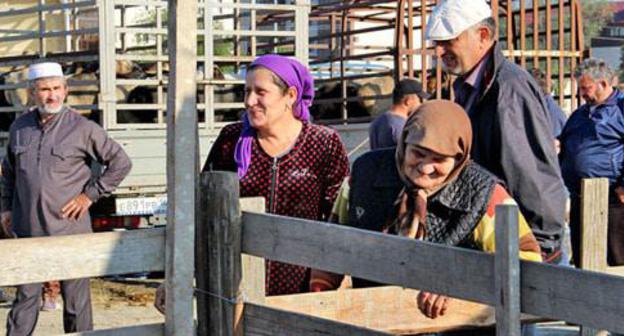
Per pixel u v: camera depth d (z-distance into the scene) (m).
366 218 4.07
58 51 15.77
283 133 4.82
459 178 3.84
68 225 7.00
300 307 4.23
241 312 4.20
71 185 7.00
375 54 12.83
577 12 13.43
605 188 5.16
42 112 6.95
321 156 4.86
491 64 4.62
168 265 4.14
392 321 4.17
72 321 7.01
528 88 4.56
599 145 7.89
